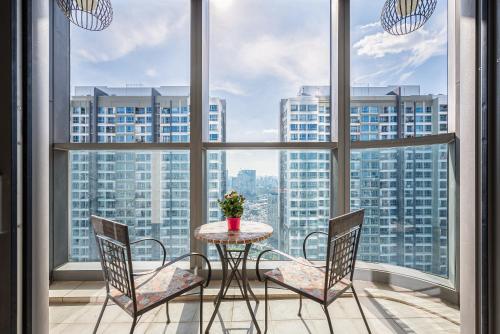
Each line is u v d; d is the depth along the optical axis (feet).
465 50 4.52
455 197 6.84
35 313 4.20
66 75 8.46
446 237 7.18
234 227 6.15
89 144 8.23
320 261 8.29
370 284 7.87
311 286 5.24
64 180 8.58
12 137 3.72
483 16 4.07
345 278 5.76
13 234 3.73
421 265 7.55
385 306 6.87
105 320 6.48
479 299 4.29
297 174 8.54
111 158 8.59
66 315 6.70
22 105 3.94
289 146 8.26
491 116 4.02
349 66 8.05
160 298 4.86
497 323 4.00
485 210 4.08
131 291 4.52
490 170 4.04
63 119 8.43
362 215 5.44
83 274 8.32
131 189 8.58
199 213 8.13
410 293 7.36
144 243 8.59
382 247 8.06
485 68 4.06
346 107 8.03
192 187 8.13
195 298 7.26
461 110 4.63
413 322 6.19
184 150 8.29
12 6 3.71
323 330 6.00
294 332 5.94
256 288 7.70
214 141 8.53
